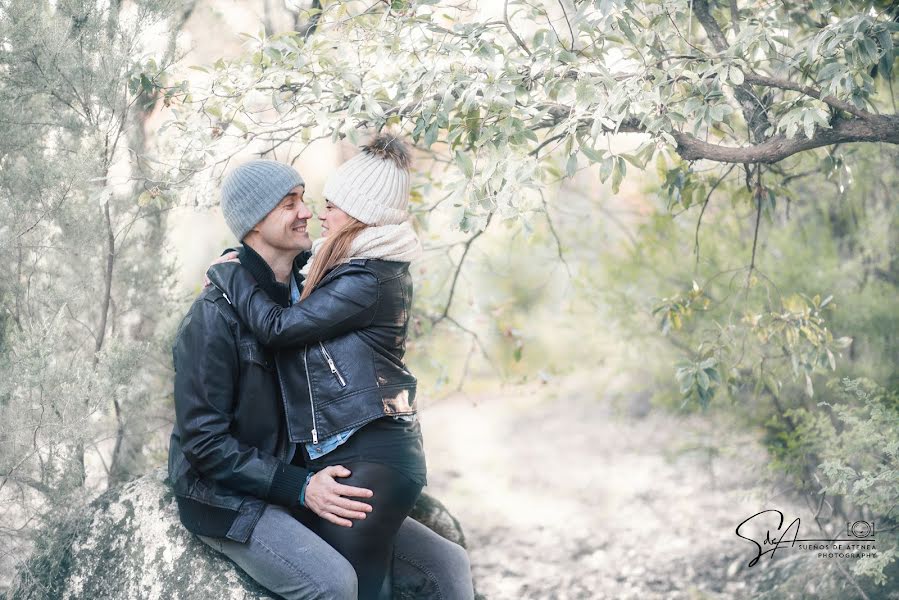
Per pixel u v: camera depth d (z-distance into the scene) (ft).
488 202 8.94
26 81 10.40
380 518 8.04
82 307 11.09
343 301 7.84
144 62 11.00
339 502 7.82
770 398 15.71
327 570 7.77
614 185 9.30
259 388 8.06
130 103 11.00
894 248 14.44
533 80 9.23
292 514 8.42
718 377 11.50
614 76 9.39
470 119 9.32
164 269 12.10
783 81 9.29
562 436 21.45
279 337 7.75
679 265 16.58
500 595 14.55
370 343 8.10
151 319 12.07
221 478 7.89
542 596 14.43
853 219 15.14
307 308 7.79
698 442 17.61
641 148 9.57
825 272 14.88
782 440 15.11
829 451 12.82
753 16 10.71
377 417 7.93
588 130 9.42
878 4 9.85
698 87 8.91
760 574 14.03
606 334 18.74
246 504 7.99
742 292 15.37
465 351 22.31
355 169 8.20
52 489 9.93
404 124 10.23
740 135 12.27
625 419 21.57
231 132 10.60
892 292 14.48
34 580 9.19
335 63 9.81
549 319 21.02
